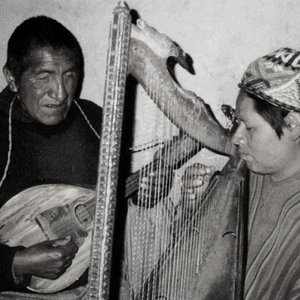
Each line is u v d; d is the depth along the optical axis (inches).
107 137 32.8
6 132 53.3
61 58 49.2
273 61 42.4
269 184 47.2
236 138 44.4
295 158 45.1
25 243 48.7
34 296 49.6
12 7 65.4
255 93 42.3
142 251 48.4
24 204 49.2
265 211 46.8
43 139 54.0
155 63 35.8
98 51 63.2
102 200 32.9
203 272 44.2
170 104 38.2
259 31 58.1
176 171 58.7
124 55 32.8
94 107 59.1
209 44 59.7
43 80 49.5
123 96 33.1
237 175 46.1
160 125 52.6
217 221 45.1
